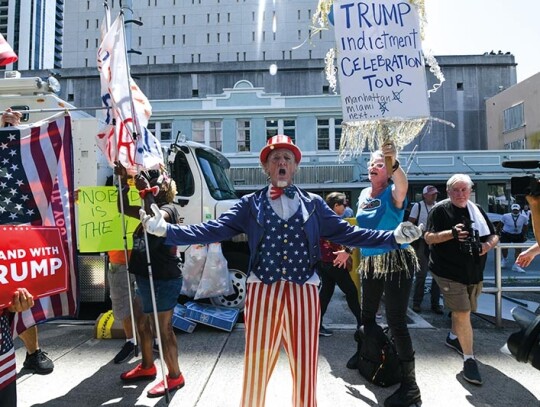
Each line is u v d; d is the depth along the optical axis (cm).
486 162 2347
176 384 350
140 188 331
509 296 714
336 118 2403
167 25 7025
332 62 313
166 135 2458
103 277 582
